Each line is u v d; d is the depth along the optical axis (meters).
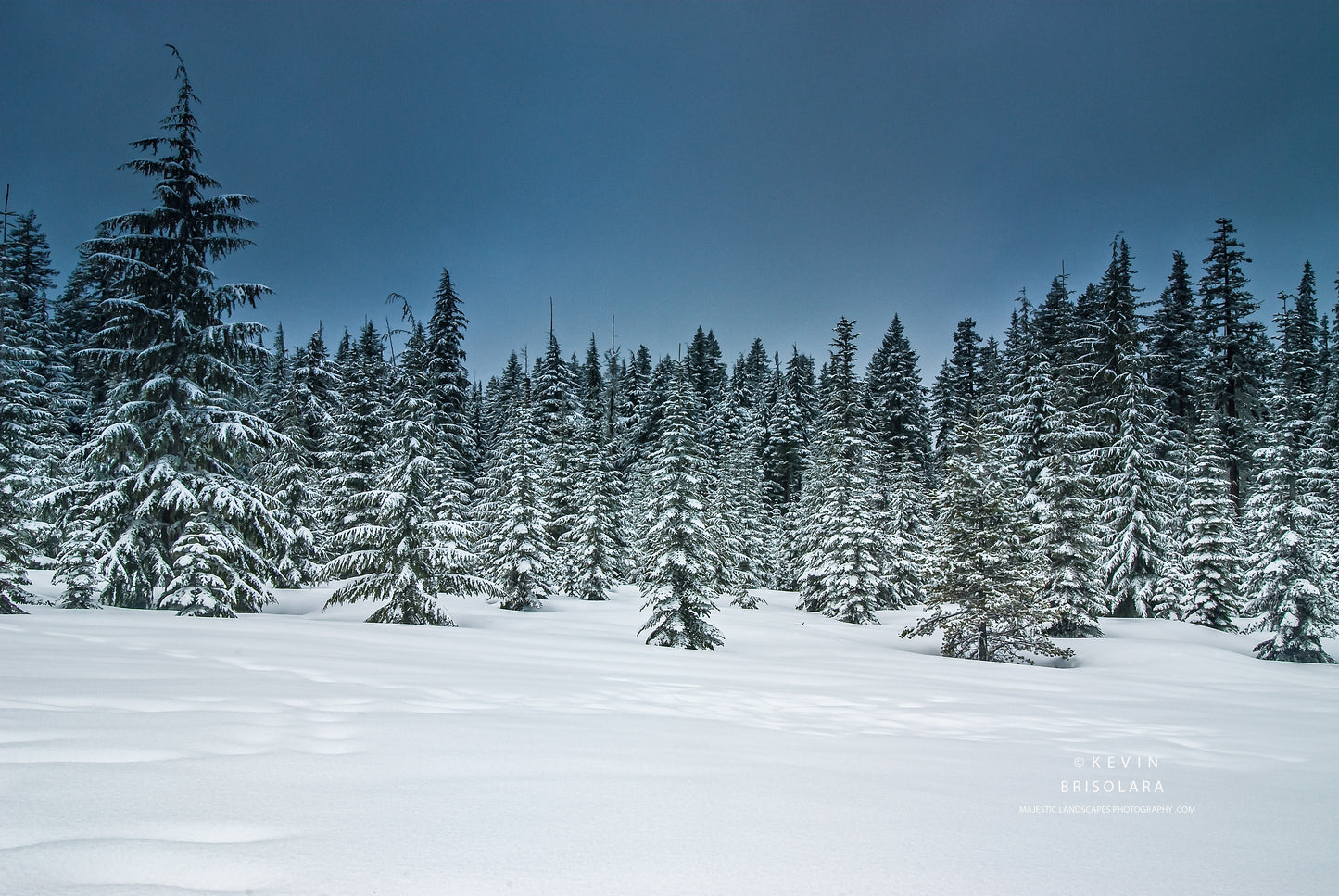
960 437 30.62
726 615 34.38
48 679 6.77
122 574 19.67
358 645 12.39
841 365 60.00
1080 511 29.83
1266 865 3.59
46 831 2.96
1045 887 3.05
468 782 4.21
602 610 33.88
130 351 21.30
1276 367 46.72
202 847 2.91
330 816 3.41
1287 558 25.42
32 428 28.70
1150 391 33.09
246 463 23.30
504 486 39.16
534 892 2.65
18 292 41.19
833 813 4.03
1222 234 41.38
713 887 2.82
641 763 5.00
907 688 11.35
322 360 45.09
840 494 37.06
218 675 7.82
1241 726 9.30
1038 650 23.44
